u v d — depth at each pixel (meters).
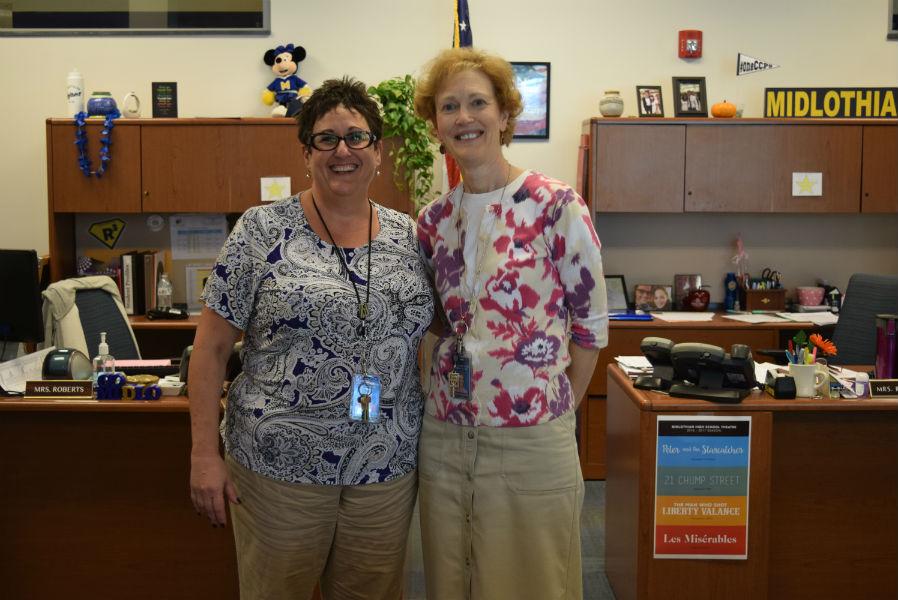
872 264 4.97
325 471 1.91
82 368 2.85
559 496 1.94
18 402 2.65
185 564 2.74
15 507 2.72
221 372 1.97
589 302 1.93
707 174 4.48
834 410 2.67
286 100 4.66
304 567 1.98
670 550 2.64
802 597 2.77
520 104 1.99
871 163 4.48
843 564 2.76
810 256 4.96
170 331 4.70
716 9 4.80
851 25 4.82
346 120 1.90
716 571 2.66
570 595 2.01
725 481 2.63
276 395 1.90
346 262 1.93
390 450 1.96
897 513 2.75
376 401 1.91
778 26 4.81
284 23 4.81
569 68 4.84
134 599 2.75
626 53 4.82
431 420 2.00
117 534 2.73
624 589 2.90
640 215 4.93
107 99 4.50
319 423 1.90
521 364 1.89
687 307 4.81
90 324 3.56
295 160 4.45
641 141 4.46
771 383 2.73
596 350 2.01
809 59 4.83
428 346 3.99
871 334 3.71
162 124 4.44
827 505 2.74
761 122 4.46
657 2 4.80
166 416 2.70
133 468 2.71
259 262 1.92
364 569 2.04
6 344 3.03
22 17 4.80
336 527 2.01
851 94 4.62
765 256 4.95
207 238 4.87
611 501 3.14
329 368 1.89
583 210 1.91
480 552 1.95
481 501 1.93
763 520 2.64
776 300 4.76
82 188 4.46
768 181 4.48
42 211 4.89
